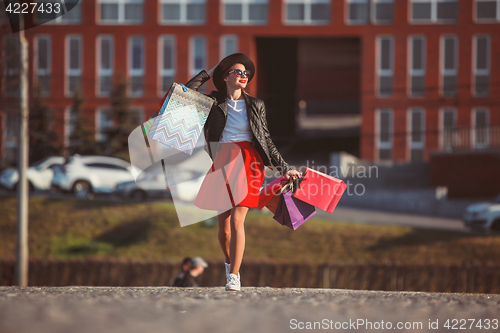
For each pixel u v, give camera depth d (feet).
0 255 166.50
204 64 281.33
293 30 277.44
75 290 25.99
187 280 66.69
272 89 331.36
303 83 445.37
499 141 231.71
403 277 125.70
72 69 283.18
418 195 220.84
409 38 274.16
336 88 447.01
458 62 271.69
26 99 119.96
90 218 181.47
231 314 16.46
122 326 13.83
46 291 23.30
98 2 283.79
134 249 167.22
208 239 170.50
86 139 252.01
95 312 16.01
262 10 279.08
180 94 29.99
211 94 31.68
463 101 271.28
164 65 282.77
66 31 282.77
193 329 13.73
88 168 194.49
